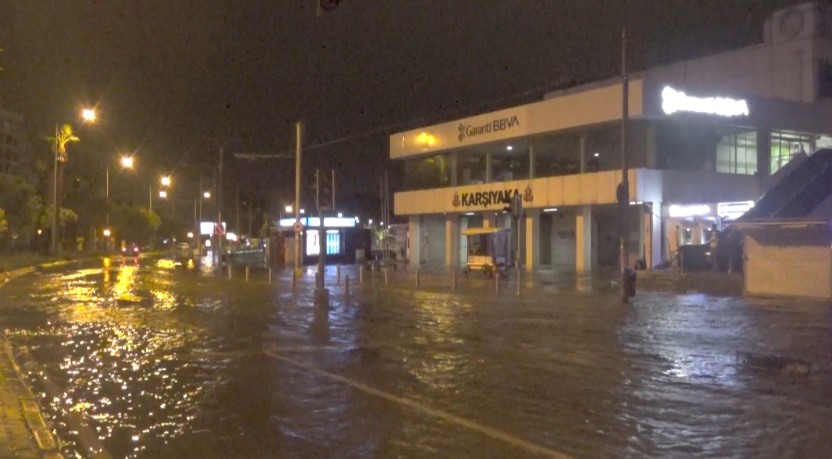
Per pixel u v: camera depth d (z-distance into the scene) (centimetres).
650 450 838
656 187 4281
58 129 6744
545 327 1989
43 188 8338
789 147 4794
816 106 4766
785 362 1420
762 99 4531
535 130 4819
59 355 1570
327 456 824
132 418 1009
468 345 1670
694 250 3947
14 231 6669
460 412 1025
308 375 1312
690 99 4275
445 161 5906
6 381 1241
